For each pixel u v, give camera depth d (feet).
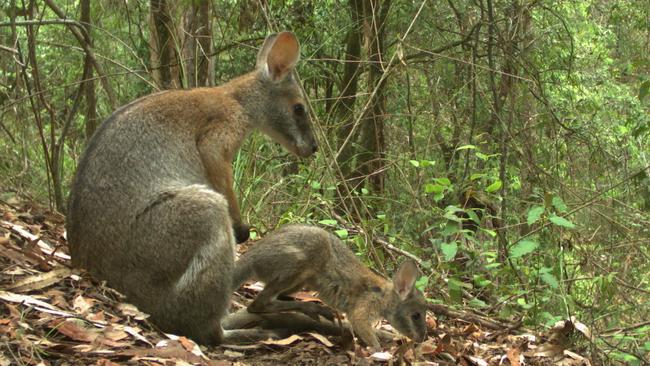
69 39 35.22
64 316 16.56
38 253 20.03
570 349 22.65
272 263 19.80
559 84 37.37
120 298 17.98
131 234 17.88
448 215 24.76
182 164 18.97
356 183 35.73
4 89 32.30
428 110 38.09
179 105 19.52
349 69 37.81
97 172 18.28
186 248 17.67
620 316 28.58
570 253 29.63
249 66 37.27
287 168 35.68
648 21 37.99
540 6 37.45
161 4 32.55
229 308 20.45
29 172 30.63
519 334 23.56
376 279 21.12
